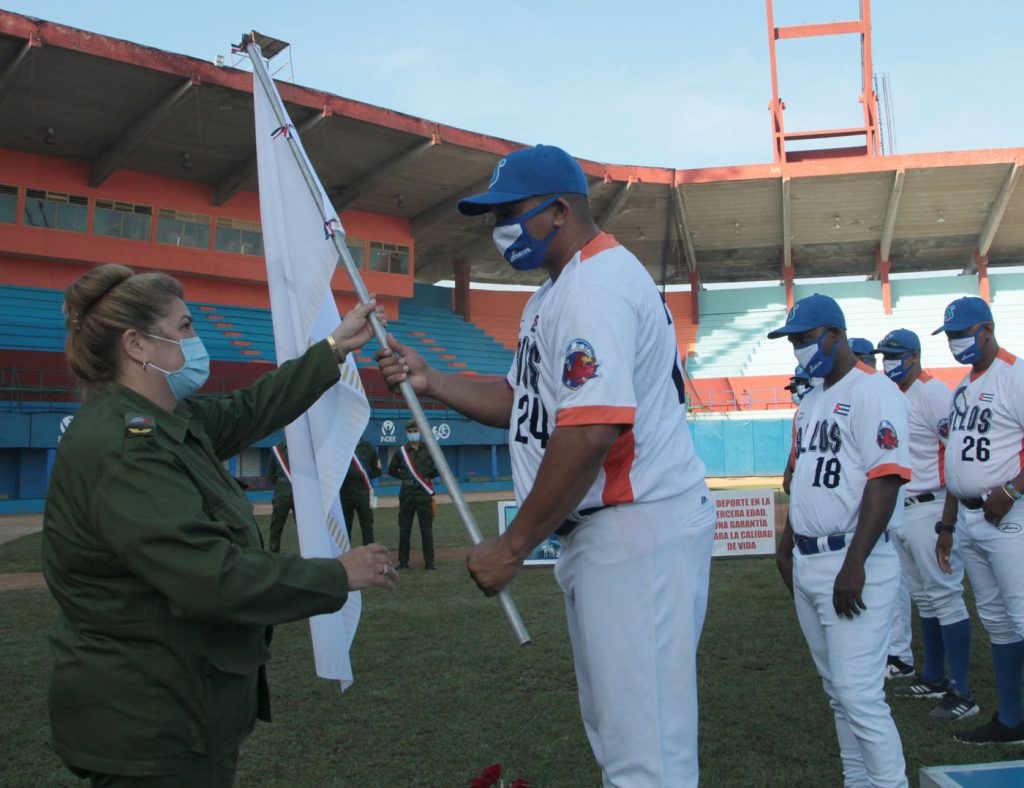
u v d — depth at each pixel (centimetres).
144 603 189
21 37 1919
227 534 192
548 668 554
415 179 2977
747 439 3159
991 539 416
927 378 504
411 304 3700
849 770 335
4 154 2503
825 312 343
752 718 448
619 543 204
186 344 214
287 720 456
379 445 2731
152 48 2086
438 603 796
